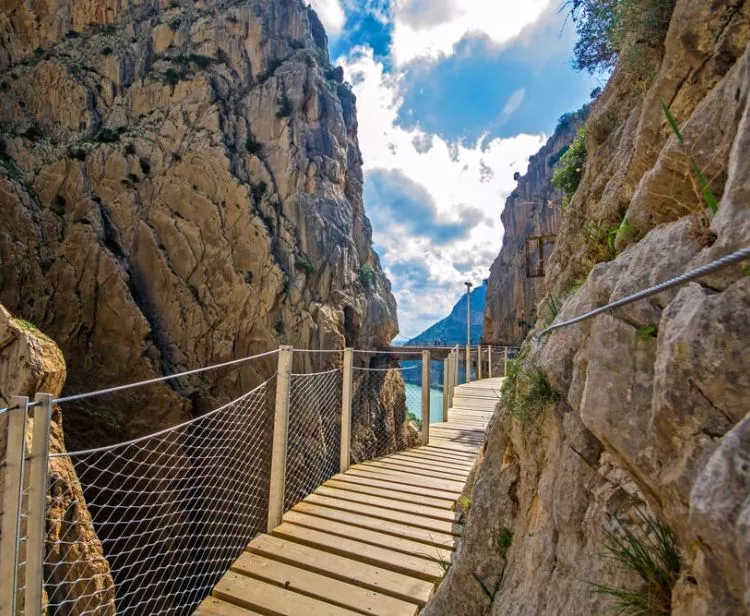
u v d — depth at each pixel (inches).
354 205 1096.2
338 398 629.0
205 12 978.7
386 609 117.0
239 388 759.1
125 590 404.8
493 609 81.2
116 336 733.3
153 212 836.0
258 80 951.6
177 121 887.7
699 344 33.4
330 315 814.5
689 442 33.0
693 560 33.9
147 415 689.6
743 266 34.0
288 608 117.0
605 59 117.6
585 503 56.6
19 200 767.7
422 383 295.7
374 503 180.9
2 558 77.8
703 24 60.2
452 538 151.3
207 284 804.6
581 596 49.9
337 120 1011.9
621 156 99.0
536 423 78.0
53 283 746.2
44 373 274.8
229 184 831.1
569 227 126.2
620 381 43.6
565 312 75.0
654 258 45.8
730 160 39.3
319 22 1218.6
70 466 251.9
